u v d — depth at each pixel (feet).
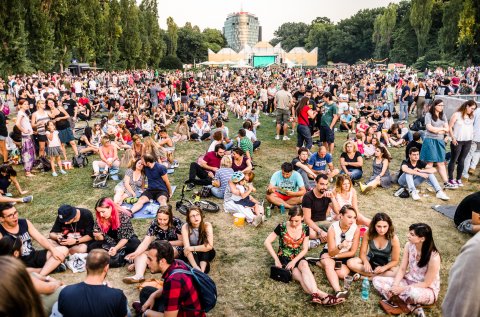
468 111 28.94
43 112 35.29
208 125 51.67
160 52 250.98
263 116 70.18
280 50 251.60
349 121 54.44
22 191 29.94
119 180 33.04
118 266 19.38
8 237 15.01
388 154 30.81
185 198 28.60
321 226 22.03
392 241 17.56
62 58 142.31
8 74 109.91
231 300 16.85
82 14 144.15
